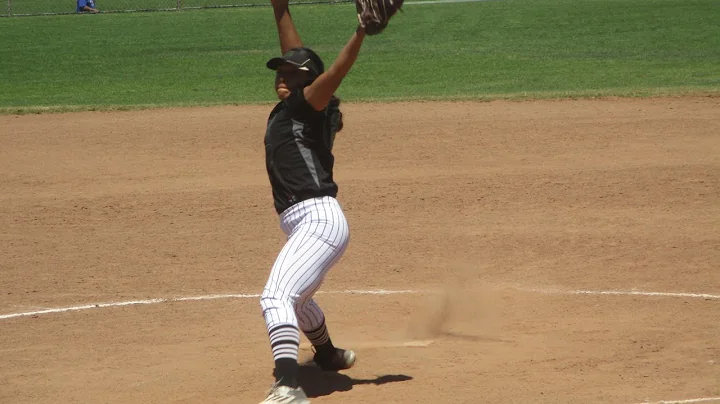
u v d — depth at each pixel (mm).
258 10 118812
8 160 45844
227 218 35594
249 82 71188
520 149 45500
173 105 60000
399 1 17250
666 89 59312
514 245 31391
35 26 109562
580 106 55344
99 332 23953
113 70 79188
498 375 20328
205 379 20469
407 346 22531
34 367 21469
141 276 28953
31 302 26656
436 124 51688
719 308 24812
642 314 24484
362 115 54906
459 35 92062
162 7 126750
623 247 30875
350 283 27906
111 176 42500
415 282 27859
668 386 19422
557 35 89625
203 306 26016
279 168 18578
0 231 34469
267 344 22797
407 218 34969
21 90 70250
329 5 118875
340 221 18422
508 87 64500
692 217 34156
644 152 44094
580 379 19953
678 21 93875
